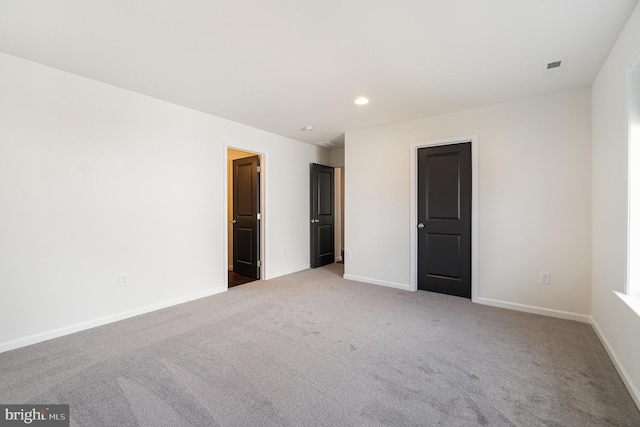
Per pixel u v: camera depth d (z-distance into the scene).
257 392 1.66
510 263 3.04
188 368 1.90
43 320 2.28
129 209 2.78
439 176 3.55
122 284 2.74
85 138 2.50
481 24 1.76
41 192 2.27
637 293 1.77
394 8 1.61
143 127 2.88
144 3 1.57
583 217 2.68
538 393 1.65
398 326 2.58
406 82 2.57
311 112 3.38
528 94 2.83
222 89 2.74
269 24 1.76
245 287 3.87
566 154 2.75
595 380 1.77
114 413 1.48
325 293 3.59
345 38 1.91
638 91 1.73
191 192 3.30
